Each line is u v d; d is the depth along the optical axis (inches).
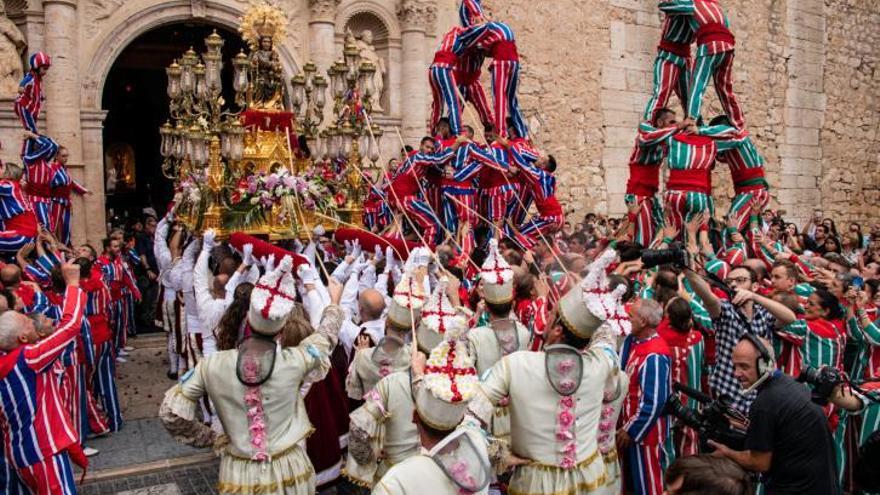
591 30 610.2
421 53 505.7
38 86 340.5
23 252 292.7
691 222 287.7
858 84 839.7
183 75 315.9
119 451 251.0
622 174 635.5
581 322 135.6
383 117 497.7
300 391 169.8
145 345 392.5
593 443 139.9
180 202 315.9
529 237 332.5
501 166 326.0
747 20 719.7
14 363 169.3
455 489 99.5
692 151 300.8
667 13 316.2
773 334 214.5
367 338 196.7
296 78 331.6
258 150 315.3
